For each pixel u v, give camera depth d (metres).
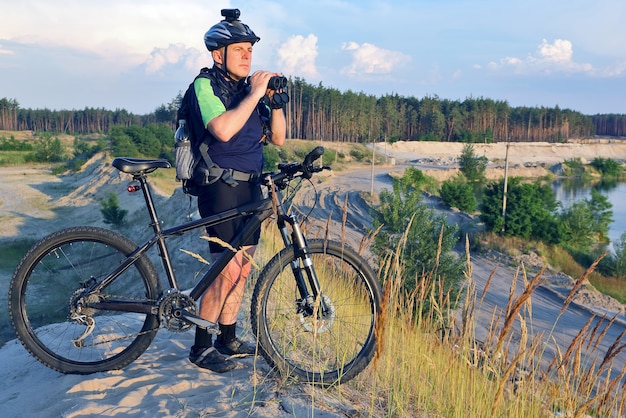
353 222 47.25
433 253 16.42
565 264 39.84
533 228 43.59
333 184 76.12
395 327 3.57
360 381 3.45
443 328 3.56
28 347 3.34
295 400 3.04
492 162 150.12
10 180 79.62
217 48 3.22
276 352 3.22
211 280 3.31
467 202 59.78
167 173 61.56
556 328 25.09
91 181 66.62
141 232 40.09
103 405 2.98
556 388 3.12
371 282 3.30
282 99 3.32
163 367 3.50
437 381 3.31
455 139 175.38
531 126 197.50
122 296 3.35
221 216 3.23
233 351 3.59
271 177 3.29
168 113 156.00
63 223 52.78
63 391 3.20
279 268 3.21
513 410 3.11
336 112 141.75
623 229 61.66
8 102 197.25
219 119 3.09
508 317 2.89
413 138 172.38
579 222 45.50
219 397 3.06
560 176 134.00
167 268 3.37
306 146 115.81
